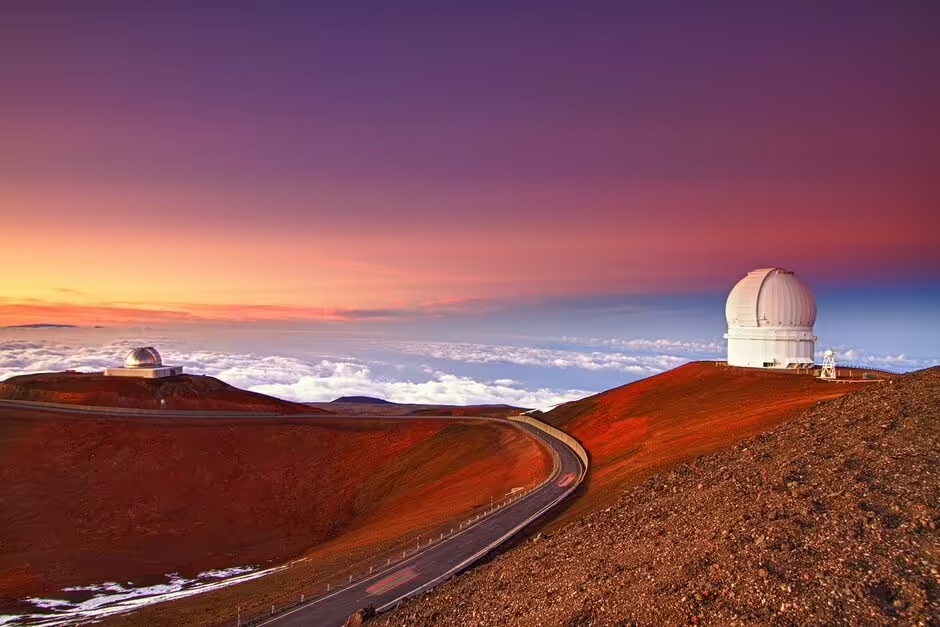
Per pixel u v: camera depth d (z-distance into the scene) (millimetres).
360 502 83750
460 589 28938
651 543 24234
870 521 19297
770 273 82000
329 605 36156
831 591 17000
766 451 28953
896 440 23859
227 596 44906
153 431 95688
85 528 74500
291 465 92688
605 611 20516
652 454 50250
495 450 83812
